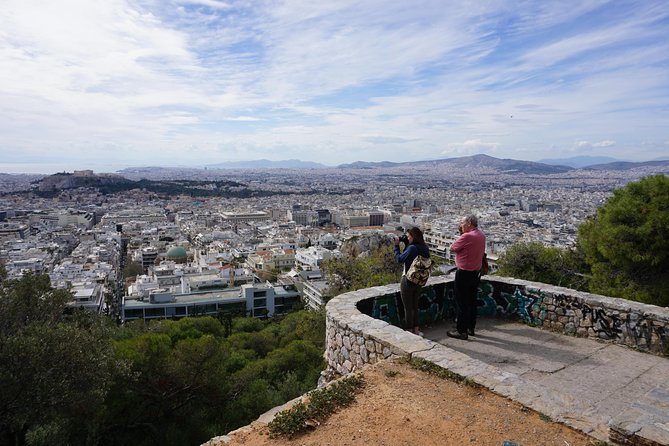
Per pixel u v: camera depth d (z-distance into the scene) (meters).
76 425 14.52
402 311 7.93
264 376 20.62
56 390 12.21
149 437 16.19
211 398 17.56
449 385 4.96
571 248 17.05
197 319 29.88
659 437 3.58
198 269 93.75
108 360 14.01
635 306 6.82
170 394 16.78
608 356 6.42
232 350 24.72
